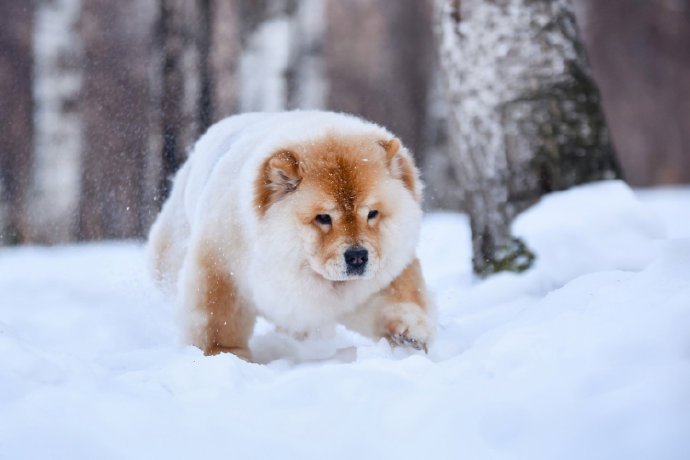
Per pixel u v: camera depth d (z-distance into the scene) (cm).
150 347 791
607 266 784
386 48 3272
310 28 1706
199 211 722
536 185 883
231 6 1784
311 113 758
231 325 698
